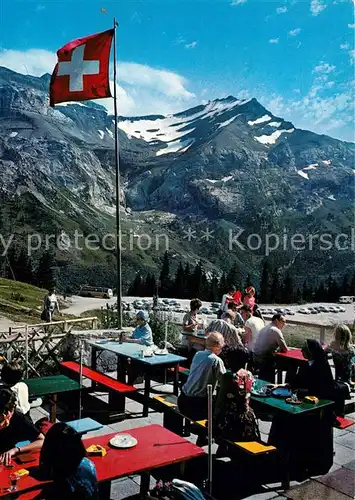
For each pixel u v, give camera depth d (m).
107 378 8.09
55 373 10.11
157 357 7.94
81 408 7.70
